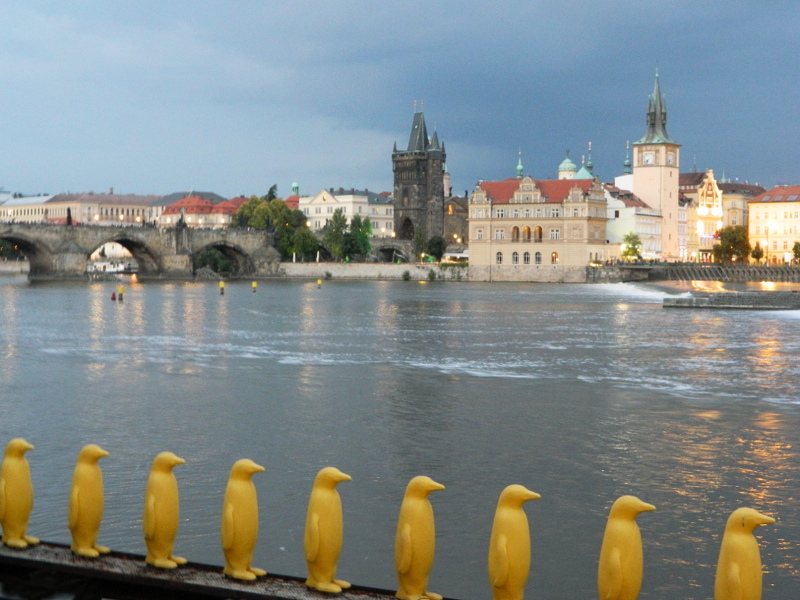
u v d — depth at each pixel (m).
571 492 37.53
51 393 61.97
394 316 141.00
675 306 158.75
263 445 45.75
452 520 33.84
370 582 28.67
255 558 30.16
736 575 14.54
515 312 150.25
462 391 63.56
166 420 52.28
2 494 17.92
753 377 71.50
